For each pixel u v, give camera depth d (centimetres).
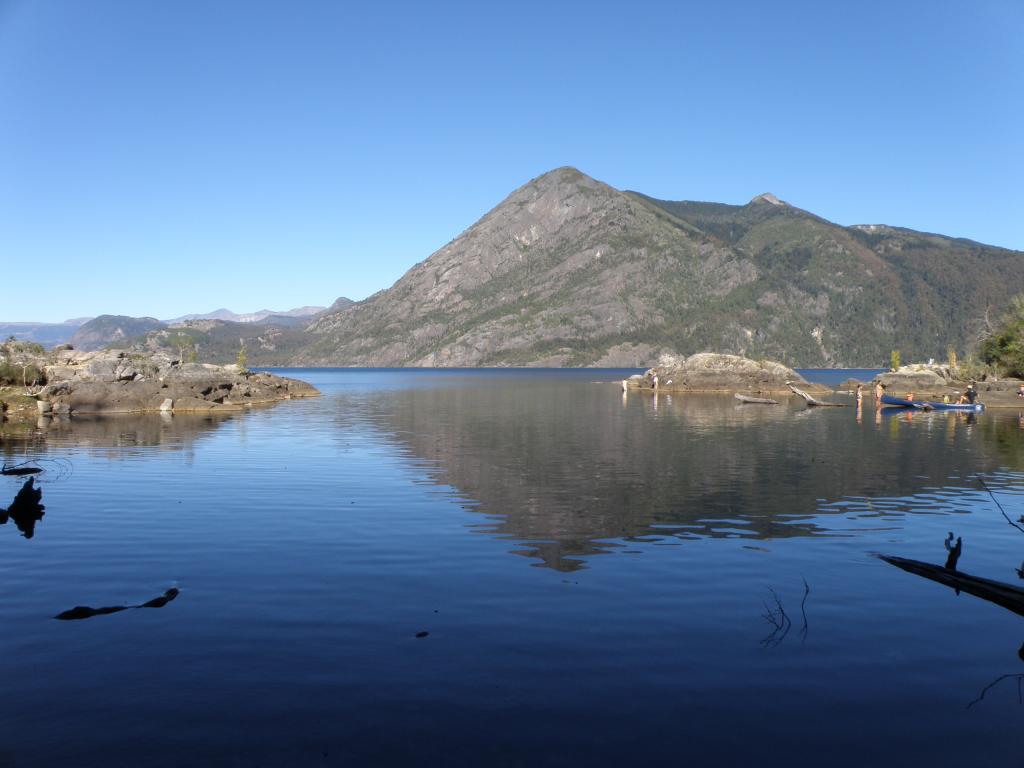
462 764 682
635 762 688
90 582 1248
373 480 2383
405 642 975
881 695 831
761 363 9681
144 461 2836
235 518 1773
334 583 1242
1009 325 8588
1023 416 5491
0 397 5119
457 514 1831
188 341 10100
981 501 2031
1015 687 852
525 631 1018
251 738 726
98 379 5791
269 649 948
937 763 693
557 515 1822
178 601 1145
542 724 758
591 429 4353
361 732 739
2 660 910
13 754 693
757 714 784
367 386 13600
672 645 970
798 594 1191
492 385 13862
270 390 8319
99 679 857
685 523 1738
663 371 9856
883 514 1852
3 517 1780
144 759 687
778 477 2464
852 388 9362
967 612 1107
